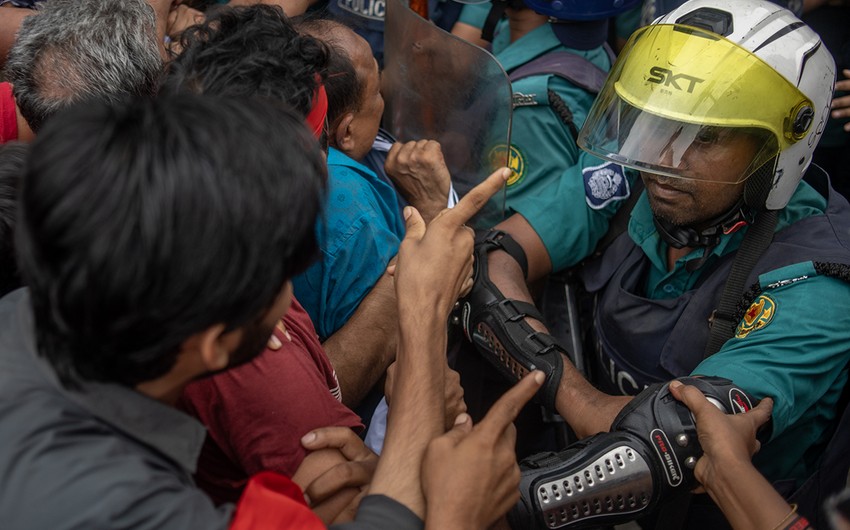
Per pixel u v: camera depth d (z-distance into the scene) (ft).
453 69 5.71
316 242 2.66
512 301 5.17
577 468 4.16
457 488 2.77
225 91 3.69
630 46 5.00
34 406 2.40
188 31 4.12
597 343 5.80
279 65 3.78
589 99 6.35
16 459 2.33
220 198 2.21
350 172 4.98
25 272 2.28
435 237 3.19
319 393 3.61
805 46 4.54
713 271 5.05
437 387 3.08
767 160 4.51
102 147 2.19
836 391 4.94
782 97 4.44
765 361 4.46
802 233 4.82
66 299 2.19
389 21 6.21
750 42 4.50
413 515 2.81
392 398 3.11
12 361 2.49
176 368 2.53
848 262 4.58
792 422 4.55
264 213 2.29
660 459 4.10
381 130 6.32
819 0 7.97
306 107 3.84
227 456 3.55
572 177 5.86
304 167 2.42
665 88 4.58
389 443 2.98
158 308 2.21
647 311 5.25
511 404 2.95
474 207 3.23
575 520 4.16
